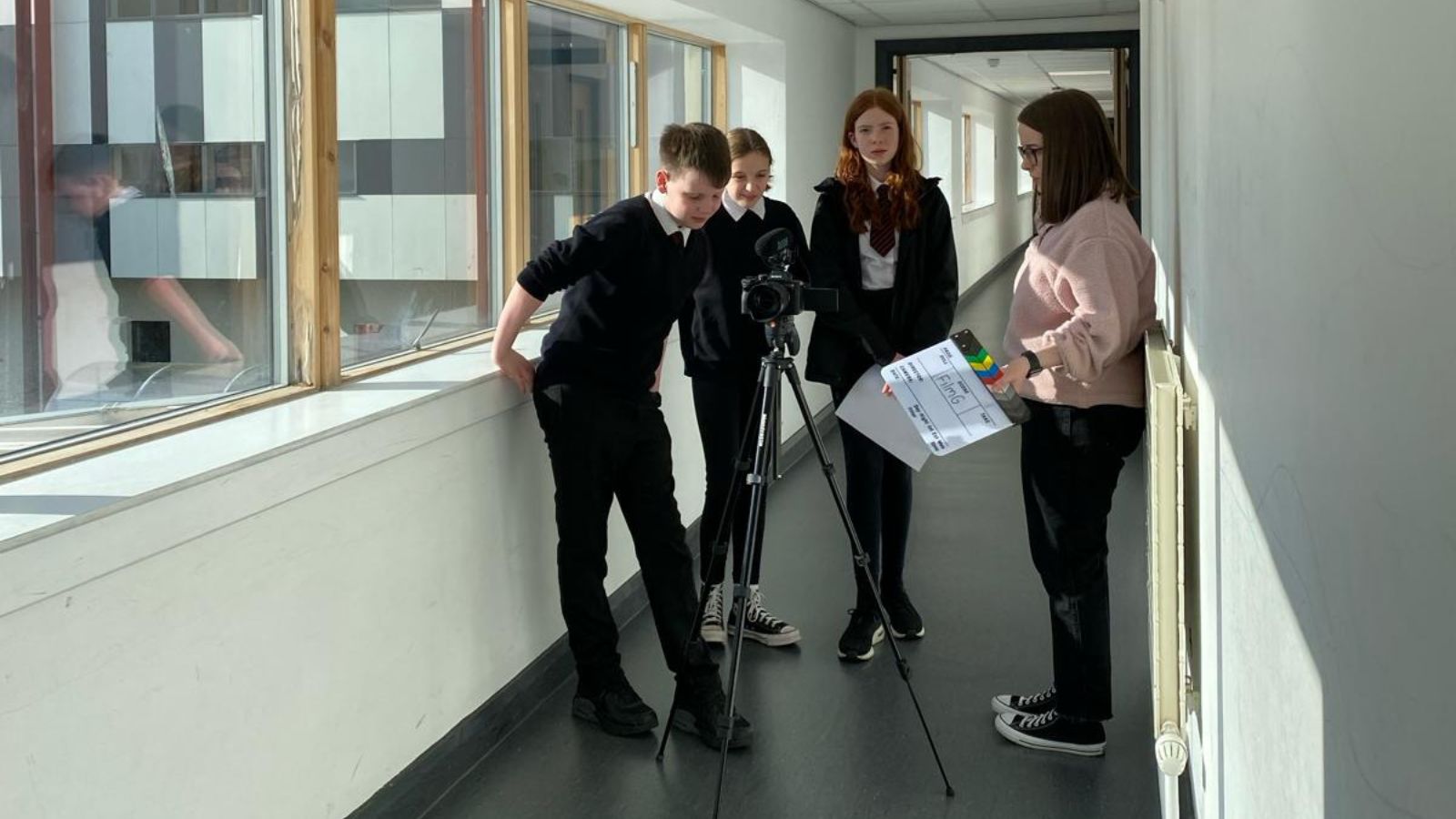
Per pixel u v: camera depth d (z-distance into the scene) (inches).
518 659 144.8
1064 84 733.3
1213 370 89.1
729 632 167.0
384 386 126.6
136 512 81.1
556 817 121.3
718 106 291.1
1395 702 36.7
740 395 161.6
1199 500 102.0
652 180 255.8
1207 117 93.4
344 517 108.3
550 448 136.6
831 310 133.6
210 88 110.0
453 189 165.2
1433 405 32.2
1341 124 43.8
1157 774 126.8
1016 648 165.0
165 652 85.9
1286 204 55.9
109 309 97.8
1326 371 46.9
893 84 367.2
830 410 332.5
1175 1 133.6
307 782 104.0
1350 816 43.1
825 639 169.2
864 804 123.2
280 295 122.6
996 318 571.8
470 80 170.4
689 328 160.4
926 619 177.2
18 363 88.4
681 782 128.3
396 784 118.6
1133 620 175.9
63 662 76.5
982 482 265.9
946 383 112.4
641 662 162.6
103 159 96.3
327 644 106.3
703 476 217.5
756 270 157.4
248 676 95.4
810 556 208.8
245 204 116.2
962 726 140.9
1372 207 39.1
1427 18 32.6
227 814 93.4
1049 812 121.3
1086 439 121.9
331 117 123.3
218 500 89.6
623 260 129.6
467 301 170.6
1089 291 115.7
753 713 144.9
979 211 706.8
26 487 83.4
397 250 147.8
